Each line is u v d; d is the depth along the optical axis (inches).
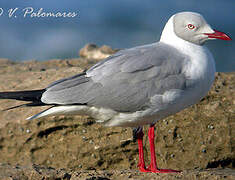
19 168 418.9
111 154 497.7
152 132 436.8
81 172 420.5
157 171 429.7
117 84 408.2
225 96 507.5
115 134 496.7
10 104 536.4
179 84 401.4
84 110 423.2
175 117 496.4
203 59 415.5
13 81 577.6
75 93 415.5
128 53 421.7
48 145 506.6
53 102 418.0
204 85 413.1
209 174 389.1
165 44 430.6
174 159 487.8
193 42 427.2
